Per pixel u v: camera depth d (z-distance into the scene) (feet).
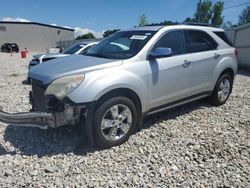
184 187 10.77
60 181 11.05
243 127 16.81
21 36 182.29
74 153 13.20
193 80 17.53
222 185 10.87
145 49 14.85
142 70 14.39
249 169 12.00
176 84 16.35
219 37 20.01
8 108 20.39
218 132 15.94
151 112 15.62
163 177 11.39
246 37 49.93
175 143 14.37
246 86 30.30
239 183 11.00
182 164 12.37
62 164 12.27
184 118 18.12
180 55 16.57
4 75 39.22
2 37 177.17
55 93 12.44
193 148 13.83
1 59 81.87
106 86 12.78
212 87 19.54
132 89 13.88
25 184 10.84
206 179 11.28
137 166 12.17
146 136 15.16
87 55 15.85
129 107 13.91
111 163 12.39
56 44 181.98
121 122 13.92
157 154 13.21
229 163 12.46
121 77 13.39
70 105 12.42
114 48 15.89
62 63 14.21
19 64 61.41
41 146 13.97
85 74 12.78
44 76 13.07
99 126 12.98
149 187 10.74
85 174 11.55
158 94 15.47
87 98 12.41
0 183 10.91
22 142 14.46
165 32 16.10
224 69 19.92
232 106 21.08
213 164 12.38
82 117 13.09
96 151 13.39
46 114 12.39
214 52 19.04
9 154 13.12
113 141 13.67
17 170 11.80
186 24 18.08
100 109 12.87
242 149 13.80
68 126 15.29
